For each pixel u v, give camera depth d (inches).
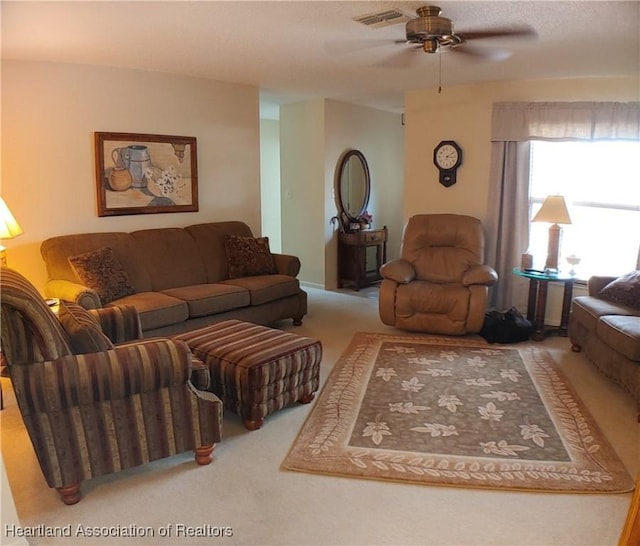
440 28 109.0
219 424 99.0
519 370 145.2
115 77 169.9
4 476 74.0
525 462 98.7
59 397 83.3
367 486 91.6
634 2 104.0
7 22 116.6
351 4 106.7
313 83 201.6
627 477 93.5
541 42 134.6
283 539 78.4
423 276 191.3
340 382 137.3
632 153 178.2
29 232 157.8
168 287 173.6
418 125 219.5
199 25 120.9
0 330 78.2
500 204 199.5
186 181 191.9
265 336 126.8
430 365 149.2
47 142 158.6
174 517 83.7
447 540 77.7
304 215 260.7
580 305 154.3
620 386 126.8
